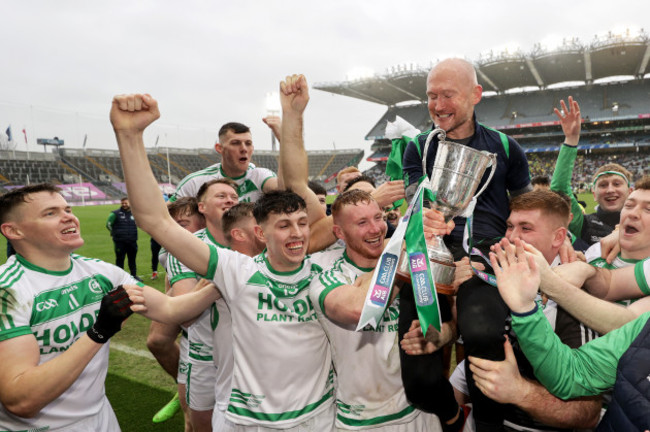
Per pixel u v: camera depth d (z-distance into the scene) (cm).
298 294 188
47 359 176
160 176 5056
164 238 169
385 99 4806
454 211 161
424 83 4119
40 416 172
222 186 301
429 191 148
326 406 191
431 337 159
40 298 174
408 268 150
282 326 185
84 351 156
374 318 132
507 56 3469
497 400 150
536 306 141
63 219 178
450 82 197
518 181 217
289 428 182
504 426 180
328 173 5881
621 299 176
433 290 129
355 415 187
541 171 3944
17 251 180
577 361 143
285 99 197
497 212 208
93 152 4956
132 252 835
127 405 347
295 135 200
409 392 164
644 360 127
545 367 140
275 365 184
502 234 207
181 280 273
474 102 206
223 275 184
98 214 2669
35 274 177
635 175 3647
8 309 162
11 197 173
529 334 139
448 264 149
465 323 147
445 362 211
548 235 173
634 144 3756
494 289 152
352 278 184
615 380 137
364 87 4334
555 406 155
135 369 419
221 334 223
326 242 212
